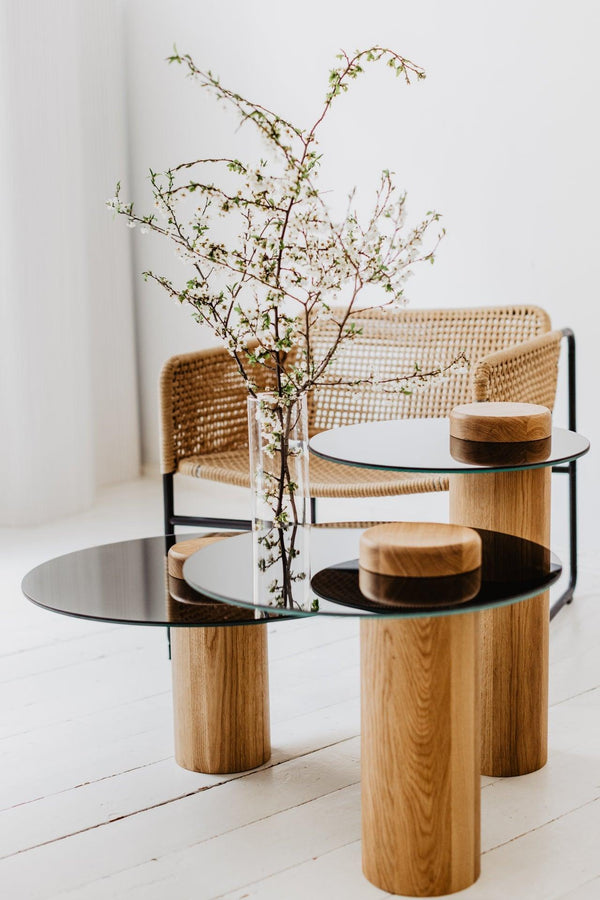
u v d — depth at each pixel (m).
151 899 1.37
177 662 1.72
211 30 3.49
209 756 1.71
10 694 2.05
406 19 2.98
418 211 3.05
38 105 3.30
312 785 1.66
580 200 2.73
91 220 3.72
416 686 1.32
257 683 1.72
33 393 3.34
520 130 2.81
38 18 3.27
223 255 1.51
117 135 3.78
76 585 1.60
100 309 3.79
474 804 1.38
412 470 1.56
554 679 2.05
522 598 1.26
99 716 1.94
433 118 2.97
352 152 3.17
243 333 1.54
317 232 1.45
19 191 3.28
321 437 1.84
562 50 2.70
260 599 1.31
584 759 1.73
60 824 1.56
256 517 1.60
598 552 2.82
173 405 2.29
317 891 1.38
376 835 1.37
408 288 3.11
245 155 3.45
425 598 1.27
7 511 3.37
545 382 2.26
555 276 2.80
